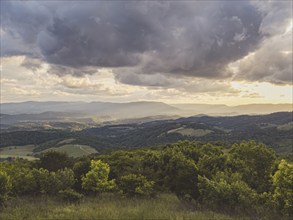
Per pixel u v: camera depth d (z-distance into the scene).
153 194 24.50
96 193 25.73
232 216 18.84
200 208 20.67
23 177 25.05
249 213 19.33
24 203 21.84
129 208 20.06
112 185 25.36
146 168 27.67
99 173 25.75
